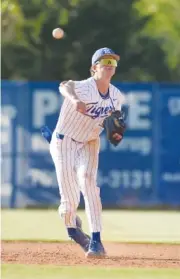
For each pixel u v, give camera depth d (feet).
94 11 227.61
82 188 76.84
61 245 89.40
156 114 151.33
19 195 150.30
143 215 142.10
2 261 73.20
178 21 247.50
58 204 150.82
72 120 75.41
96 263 72.02
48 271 64.69
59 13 225.56
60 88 73.97
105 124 76.33
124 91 150.71
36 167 150.41
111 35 230.07
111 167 151.33
